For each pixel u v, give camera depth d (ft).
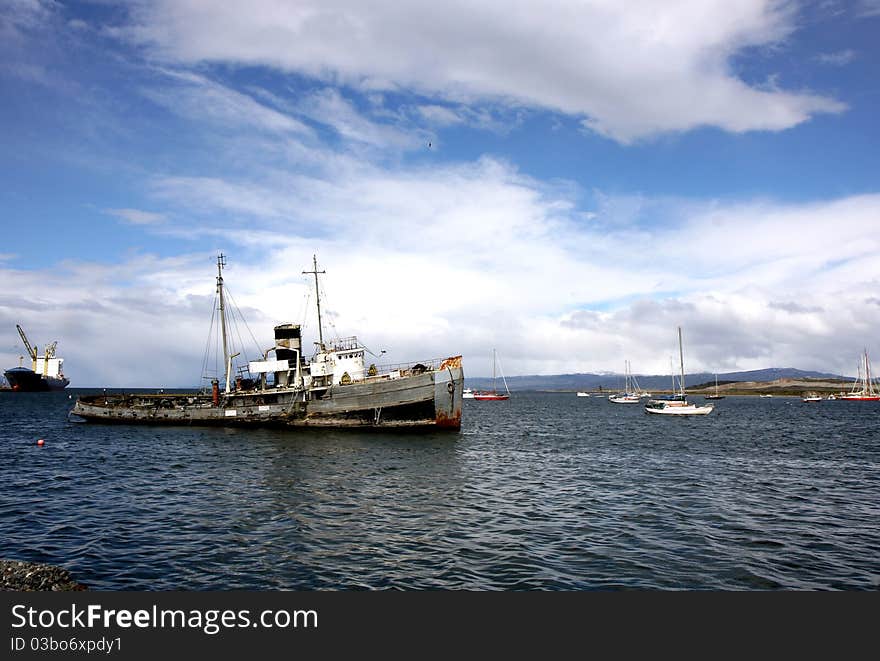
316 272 193.26
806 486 98.37
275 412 183.62
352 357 183.93
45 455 133.18
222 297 197.06
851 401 654.53
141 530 66.08
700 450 156.15
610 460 132.67
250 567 53.62
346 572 52.44
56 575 47.47
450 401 170.60
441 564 54.54
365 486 93.40
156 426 203.10
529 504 81.30
